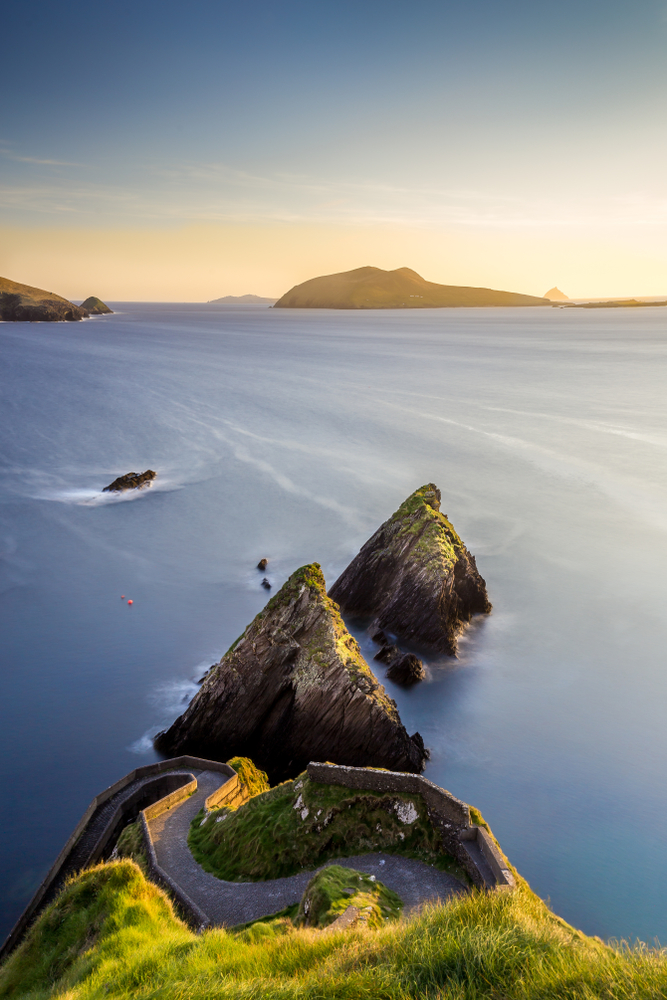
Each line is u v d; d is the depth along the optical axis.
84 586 63.75
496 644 53.12
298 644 41.94
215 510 84.75
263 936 18.70
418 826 25.31
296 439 120.06
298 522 80.12
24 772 39.38
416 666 48.41
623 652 51.53
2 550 72.00
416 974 11.16
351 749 39.28
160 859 28.25
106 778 39.06
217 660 51.16
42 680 48.53
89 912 22.58
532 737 41.72
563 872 31.58
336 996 11.11
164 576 65.88
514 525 77.44
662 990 9.17
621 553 69.56
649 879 31.17
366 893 20.91
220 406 151.00
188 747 41.81
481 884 22.27
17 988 20.48
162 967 16.39
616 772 38.50
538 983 9.99
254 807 29.47
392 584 56.84
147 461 107.00
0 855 33.28
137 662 50.97
